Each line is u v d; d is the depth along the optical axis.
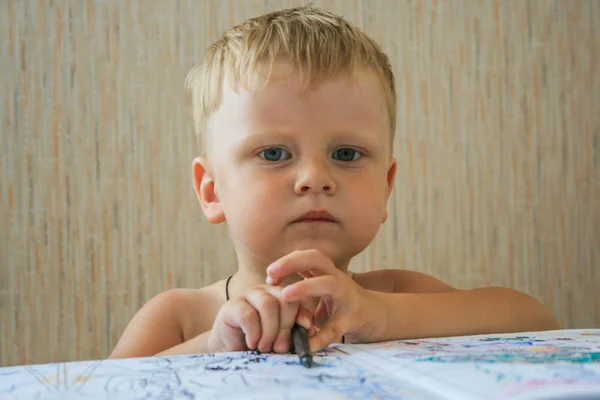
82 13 1.54
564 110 1.84
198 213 1.58
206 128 0.86
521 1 1.81
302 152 0.72
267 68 0.74
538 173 1.82
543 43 1.82
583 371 0.36
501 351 0.44
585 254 1.85
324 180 0.70
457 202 1.75
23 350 1.50
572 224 1.84
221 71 0.80
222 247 1.59
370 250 1.69
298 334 0.48
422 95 1.73
